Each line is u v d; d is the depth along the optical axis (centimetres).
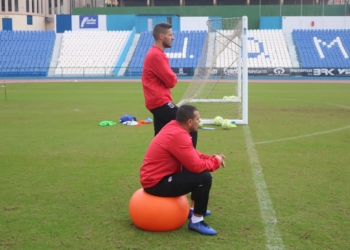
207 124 1216
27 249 406
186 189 439
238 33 1373
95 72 4059
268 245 414
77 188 600
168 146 436
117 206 527
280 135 1023
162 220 439
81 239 429
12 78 3847
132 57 4150
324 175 661
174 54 4153
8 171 693
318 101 1869
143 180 445
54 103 1803
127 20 4672
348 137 991
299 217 487
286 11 4650
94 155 813
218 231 450
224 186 606
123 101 1889
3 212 505
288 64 3975
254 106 1677
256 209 514
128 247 410
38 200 549
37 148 879
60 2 5772
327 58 3994
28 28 5469
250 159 771
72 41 4397
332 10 4631
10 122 1256
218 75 1844
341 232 444
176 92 2428
